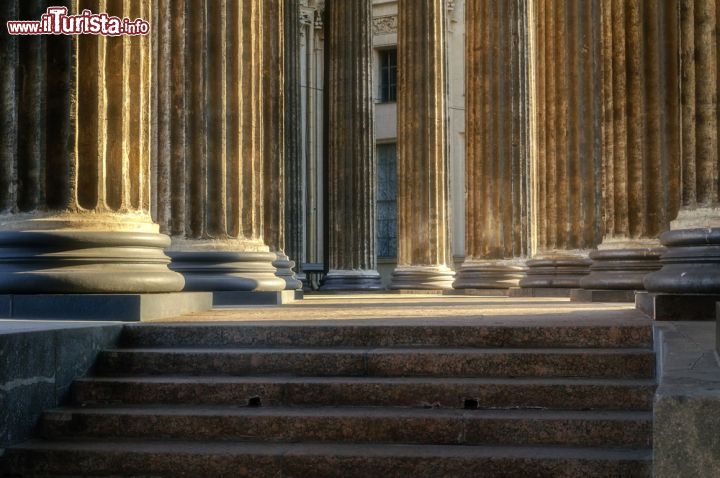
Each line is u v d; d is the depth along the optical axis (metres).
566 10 19.64
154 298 9.88
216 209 14.19
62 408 7.74
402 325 8.48
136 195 10.33
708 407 4.86
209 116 14.02
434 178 28.58
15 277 9.70
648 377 7.73
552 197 20.31
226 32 14.12
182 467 6.88
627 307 13.23
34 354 7.43
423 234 28.52
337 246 31.97
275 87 17.77
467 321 9.16
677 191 12.88
